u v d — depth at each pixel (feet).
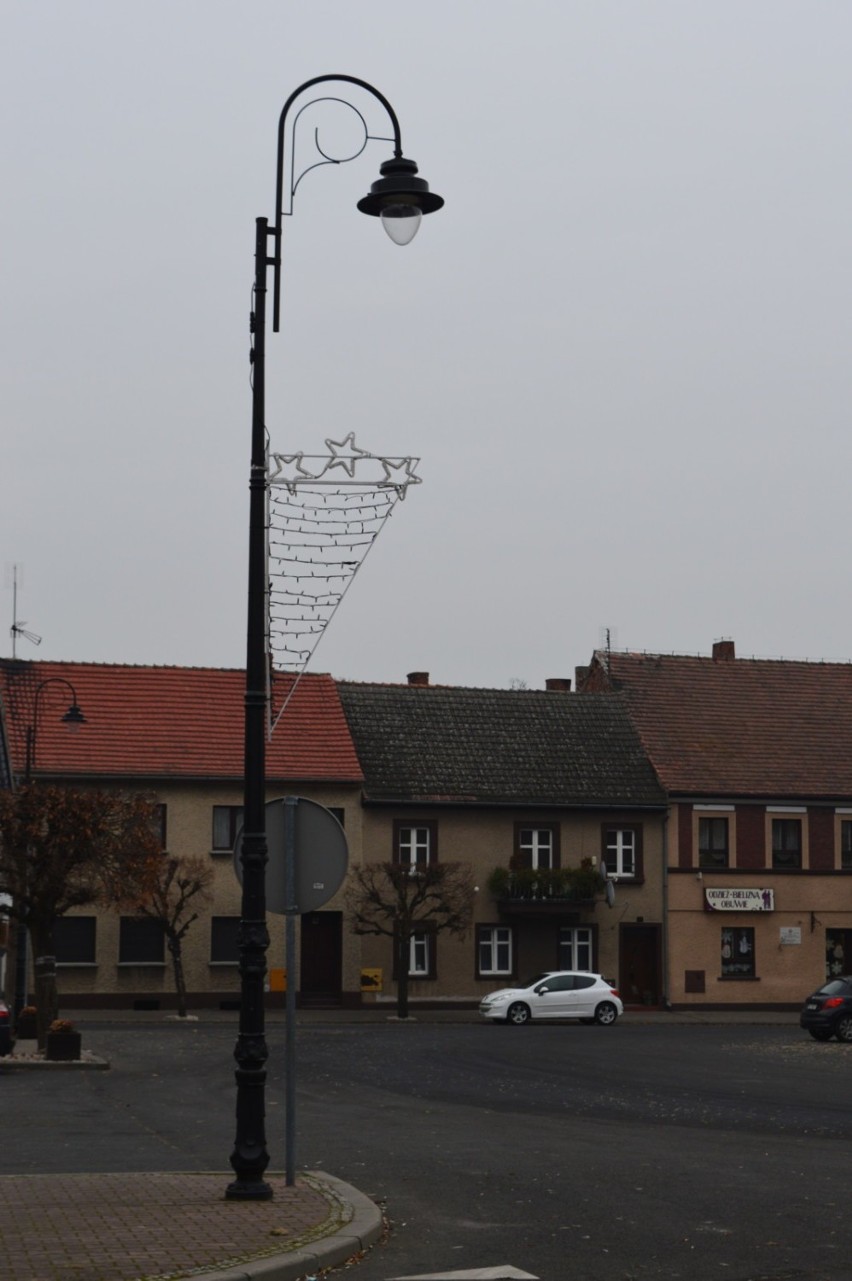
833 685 201.26
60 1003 153.28
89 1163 50.11
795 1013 175.73
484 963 170.30
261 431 43.73
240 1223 36.88
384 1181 46.62
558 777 177.17
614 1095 78.48
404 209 45.03
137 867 100.01
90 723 163.84
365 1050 110.11
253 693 42.75
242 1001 41.47
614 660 196.34
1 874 100.78
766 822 181.37
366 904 161.48
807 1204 42.37
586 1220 39.81
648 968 176.45
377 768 171.32
